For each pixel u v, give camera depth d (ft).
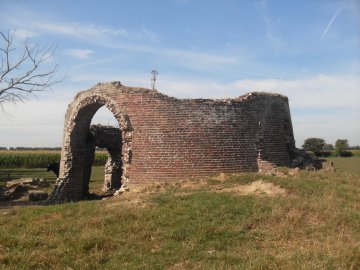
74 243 31.24
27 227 36.19
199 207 39.99
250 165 60.59
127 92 61.46
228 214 37.73
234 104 60.75
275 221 36.17
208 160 58.13
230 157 59.26
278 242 31.83
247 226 35.17
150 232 33.81
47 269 27.32
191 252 29.60
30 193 71.31
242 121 61.00
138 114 60.39
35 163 185.06
